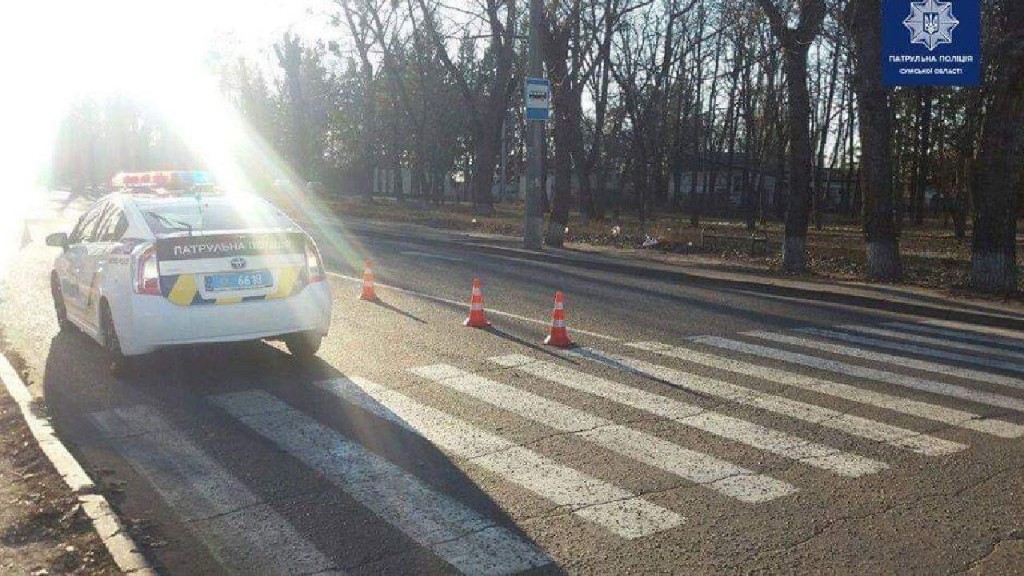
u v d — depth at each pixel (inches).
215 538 194.7
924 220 2527.1
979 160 650.2
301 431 270.7
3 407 280.4
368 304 523.5
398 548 188.7
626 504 212.5
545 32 1062.4
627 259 864.9
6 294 537.0
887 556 184.2
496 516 205.5
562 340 403.5
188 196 370.6
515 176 3373.5
